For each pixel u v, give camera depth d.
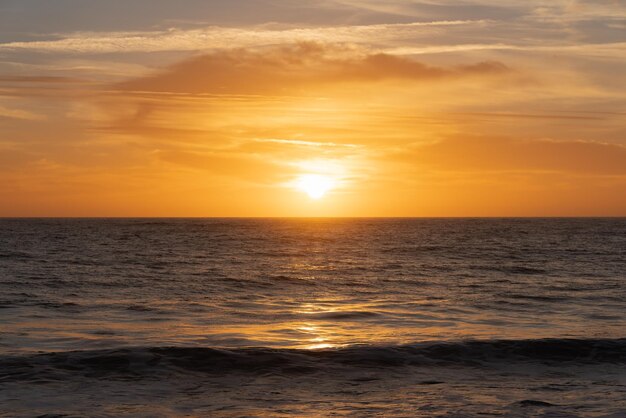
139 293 32.72
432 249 72.25
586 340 18.67
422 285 37.78
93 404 13.21
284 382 15.12
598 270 46.94
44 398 13.53
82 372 15.41
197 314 25.97
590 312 27.20
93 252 64.38
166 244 82.00
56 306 27.42
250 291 34.34
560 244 82.81
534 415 12.59
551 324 23.88
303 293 33.84
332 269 47.56
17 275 40.69
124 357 16.42
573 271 46.19
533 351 17.98
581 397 13.96
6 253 60.94
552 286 37.09
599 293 33.81
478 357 17.48
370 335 21.19
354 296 32.72
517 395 14.12
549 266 50.28
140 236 108.75
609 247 75.69
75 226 183.62
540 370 16.50
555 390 14.59
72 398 13.59
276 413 12.79
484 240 94.75
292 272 44.88
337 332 21.84
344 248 74.19
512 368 16.66
